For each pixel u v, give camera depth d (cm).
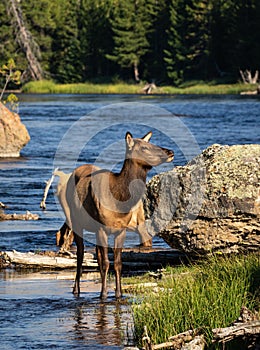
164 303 1828
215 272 2053
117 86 19038
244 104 12106
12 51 19888
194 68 19450
